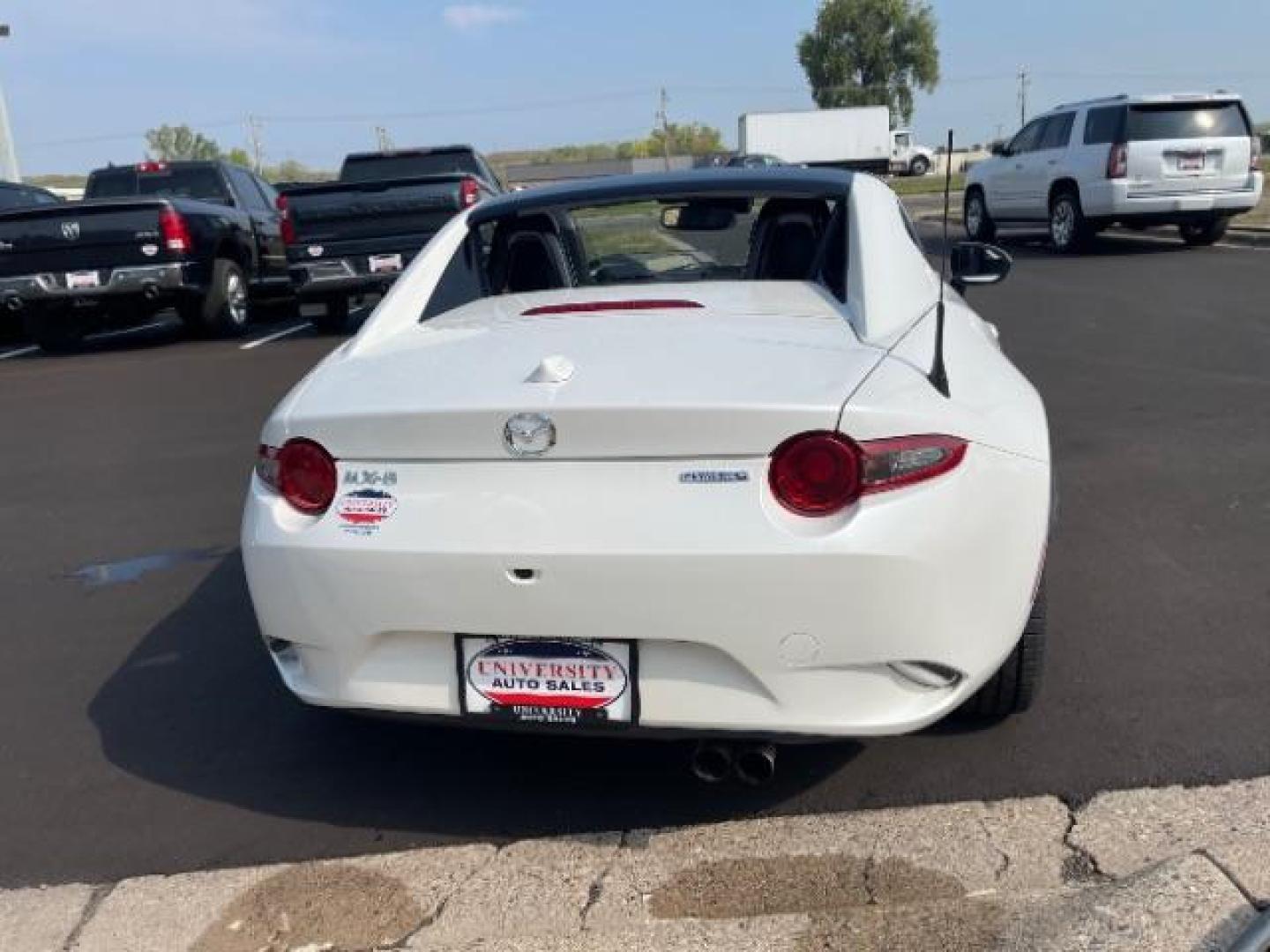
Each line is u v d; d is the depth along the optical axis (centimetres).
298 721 373
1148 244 1683
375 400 284
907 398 269
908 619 262
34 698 397
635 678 270
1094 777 316
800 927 260
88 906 286
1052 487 362
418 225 1127
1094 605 424
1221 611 414
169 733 369
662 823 307
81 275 1123
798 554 255
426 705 282
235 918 278
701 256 397
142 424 825
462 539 269
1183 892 255
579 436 264
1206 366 822
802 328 315
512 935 265
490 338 325
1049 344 938
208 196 1338
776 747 318
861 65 7688
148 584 500
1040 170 1656
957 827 296
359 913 277
